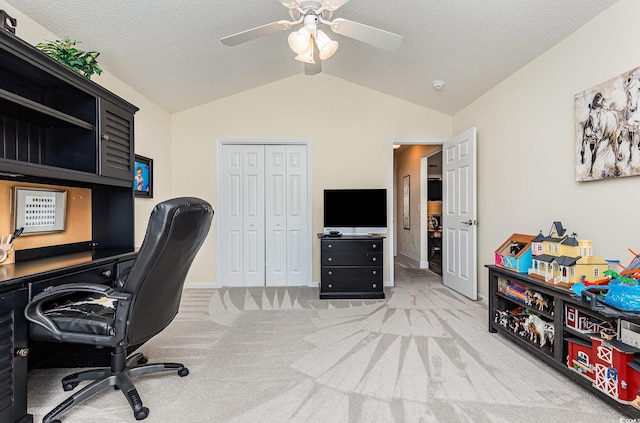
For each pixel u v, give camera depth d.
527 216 2.84
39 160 2.11
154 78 3.30
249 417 1.53
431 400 1.66
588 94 2.17
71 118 1.95
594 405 1.61
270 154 4.34
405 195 6.65
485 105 3.51
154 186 3.81
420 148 5.72
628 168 1.89
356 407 1.61
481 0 2.23
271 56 3.57
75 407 1.62
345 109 4.29
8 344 1.41
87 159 2.15
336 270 3.65
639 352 1.48
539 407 1.60
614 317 1.49
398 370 1.97
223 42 2.19
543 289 2.03
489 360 2.10
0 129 1.87
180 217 1.45
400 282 4.54
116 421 1.51
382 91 4.25
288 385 1.81
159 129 3.93
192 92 3.85
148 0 2.25
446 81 3.51
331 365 2.04
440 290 4.04
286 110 4.28
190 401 1.66
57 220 2.25
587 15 2.14
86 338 1.50
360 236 3.72
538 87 2.71
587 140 2.18
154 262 1.46
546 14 2.22
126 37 2.58
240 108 4.27
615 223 2.02
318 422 1.49
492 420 1.50
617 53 1.98
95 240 2.54
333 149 4.29
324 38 2.07
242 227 4.32
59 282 1.67
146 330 1.59
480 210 3.60
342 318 2.96
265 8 2.64
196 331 2.65
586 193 2.24
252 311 3.20
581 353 1.77
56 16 2.20
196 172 4.26
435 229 7.02
